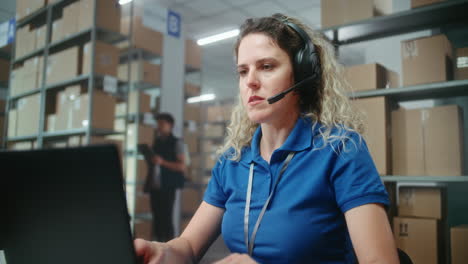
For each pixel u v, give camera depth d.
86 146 0.41
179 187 3.35
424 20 1.79
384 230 0.59
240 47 0.76
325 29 1.92
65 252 0.45
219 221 0.84
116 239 0.42
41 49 3.14
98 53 2.72
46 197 0.44
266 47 0.73
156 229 3.28
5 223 0.48
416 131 1.73
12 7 4.27
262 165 0.76
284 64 0.73
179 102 4.58
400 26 1.86
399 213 1.75
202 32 5.90
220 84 9.16
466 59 1.69
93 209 0.42
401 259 0.83
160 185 3.27
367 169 0.66
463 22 1.80
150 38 3.94
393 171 1.76
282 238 0.65
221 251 0.97
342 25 1.87
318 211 0.67
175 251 0.72
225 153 0.88
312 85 0.80
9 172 0.46
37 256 0.47
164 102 4.37
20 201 0.46
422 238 1.61
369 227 0.59
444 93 1.76
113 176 0.40
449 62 1.75
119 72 3.85
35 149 0.44
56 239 0.45
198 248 0.79
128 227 0.41
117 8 2.86
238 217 0.74
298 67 0.75
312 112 0.80
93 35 2.68
